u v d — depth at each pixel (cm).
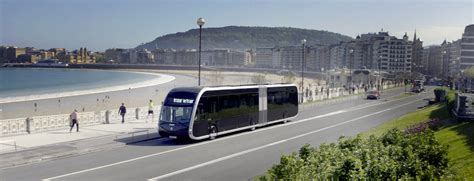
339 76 12862
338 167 1227
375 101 6588
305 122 3866
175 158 2203
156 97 7838
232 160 2169
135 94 8438
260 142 2739
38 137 2728
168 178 1789
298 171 1268
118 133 2969
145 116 3962
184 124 2633
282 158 1320
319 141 2780
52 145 2439
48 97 7588
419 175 1245
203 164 2069
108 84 12500
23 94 8781
